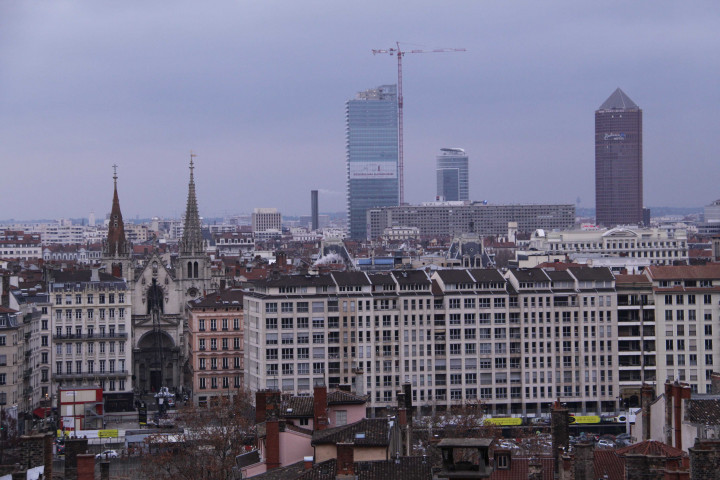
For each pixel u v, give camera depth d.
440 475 129.75
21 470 170.00
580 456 172.38
